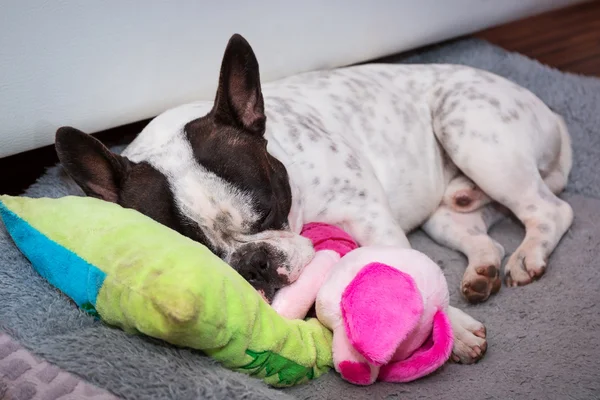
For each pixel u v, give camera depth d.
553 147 1.23
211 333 0.80
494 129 1.16
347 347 0.89
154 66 1.15
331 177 1.05
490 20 1.48
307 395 0.91
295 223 1.01
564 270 1.12
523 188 1.16
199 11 1.14
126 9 1.09
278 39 1.23
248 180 0.93
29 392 0.82
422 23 1.38
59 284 0.89
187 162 0.94
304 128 1.07
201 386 0.81
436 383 0.94
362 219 1.05
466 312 1.07
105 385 0.82
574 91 1.43
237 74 0.96
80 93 1.12
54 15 1.05
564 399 0.91
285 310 0.92
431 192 1.20
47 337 0.88
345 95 1.17
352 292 0.86
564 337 1.00
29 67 1.07
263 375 0.86
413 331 0.89
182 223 0.93
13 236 0.93
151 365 0.83
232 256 0.93
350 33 1.30
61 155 0.93
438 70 1.25
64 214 0.90
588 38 1.95
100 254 0.85
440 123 1.20
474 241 1.17
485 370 0.96
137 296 0.80
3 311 0.92
